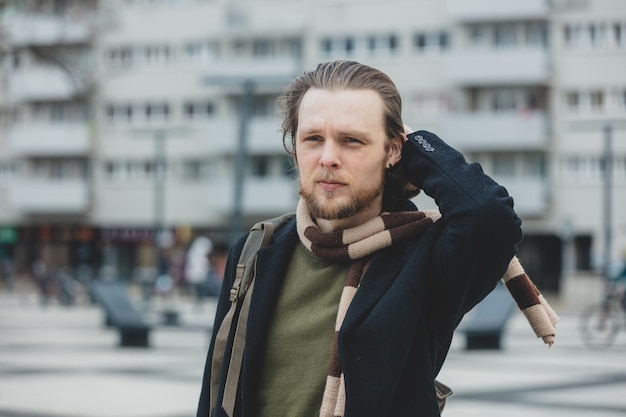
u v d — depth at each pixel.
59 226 61.50
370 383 2.87
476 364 17.06
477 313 20.23
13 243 62.53
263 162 56.09
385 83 3.09
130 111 59.22
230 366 3.13
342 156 3.03
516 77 51.62
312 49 54.97
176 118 58.06
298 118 3.12
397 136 3.12
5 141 62.22
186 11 57.66
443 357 3.12
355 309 2.93
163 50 58.41
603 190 51.62
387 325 2.89
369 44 54.28
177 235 58.16
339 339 2.90
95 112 59.81
